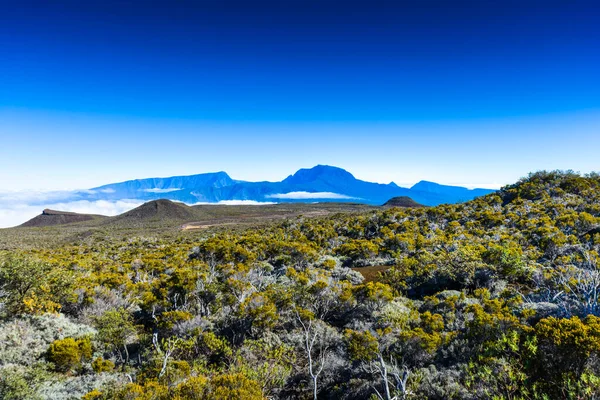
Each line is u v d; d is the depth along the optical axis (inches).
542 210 1496.1
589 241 927.7
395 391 327.6
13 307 551.5
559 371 285.1
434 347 395.2
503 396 280.2
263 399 320.2
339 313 622.2
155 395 317.1
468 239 1122.7
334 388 388.2
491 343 346.0
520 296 576.1
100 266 1231.5
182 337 527.2
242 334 542.3
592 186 1895.9
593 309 415.2
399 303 632.4
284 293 655.8
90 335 546.0
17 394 356.2
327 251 1408.7
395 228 1619.1
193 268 1111.6
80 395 375.2
